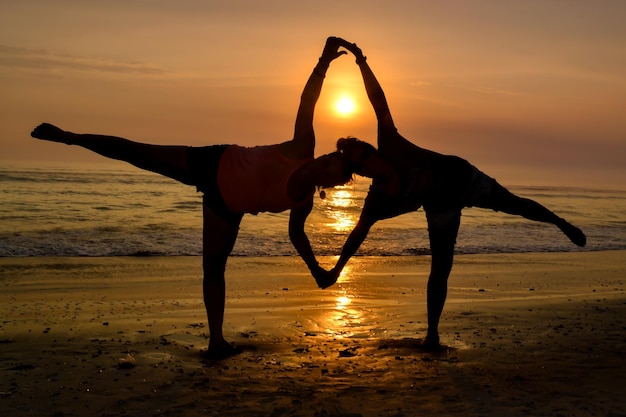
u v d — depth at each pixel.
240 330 7.00
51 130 5.27
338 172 5.34
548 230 21.06
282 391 4.75
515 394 4.70
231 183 5.33
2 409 4.35
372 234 18.77
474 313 8.10
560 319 7.70
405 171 5.68
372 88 5.74
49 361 5.56
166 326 7.12
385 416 4.24
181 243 15.59
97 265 12.30
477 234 19.72
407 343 6.38
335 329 7.18
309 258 5.85
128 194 28.33
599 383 4.97
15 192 27.53
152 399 4.57
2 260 12.62
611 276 12.30
